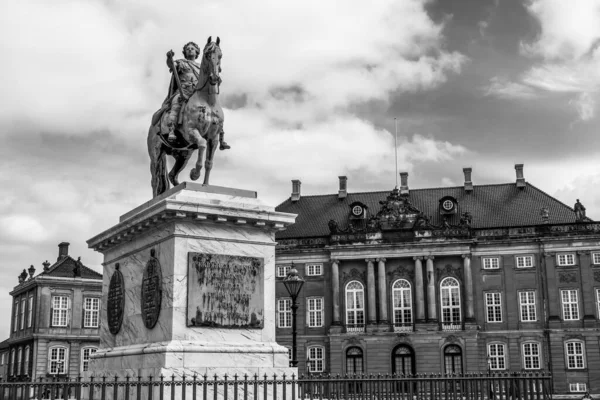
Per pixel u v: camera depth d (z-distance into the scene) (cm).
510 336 6184
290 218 1298
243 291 1245
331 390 1440
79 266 6888
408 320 6344
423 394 1541
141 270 1305
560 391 5969
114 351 1318
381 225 6550
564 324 6097
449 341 6144
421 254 6347
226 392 999
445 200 6688
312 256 6638
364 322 6400
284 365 1239
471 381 1436
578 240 6159
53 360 6569
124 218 1441
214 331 1205
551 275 6181
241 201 1284
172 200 1188
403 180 7162
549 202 6631
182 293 1188
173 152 1466
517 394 1439
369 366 6244
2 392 923
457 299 6294
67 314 6706
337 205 7181
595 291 6081
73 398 1552
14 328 7156
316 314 6550
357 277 6488
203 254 1216
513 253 6306
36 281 6631
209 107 1355
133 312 1315
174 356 1136
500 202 6744
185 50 1499
